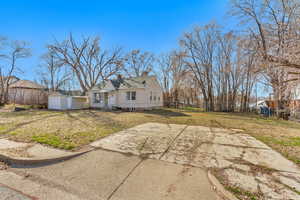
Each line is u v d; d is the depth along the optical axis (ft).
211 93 70.64
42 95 67.51
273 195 6.62
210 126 24.40
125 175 8.61
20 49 74.08
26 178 8.38
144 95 54.13
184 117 36.37
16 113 39.93
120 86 57.11
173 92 91.86
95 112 44.60
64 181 8.04
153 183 7.78
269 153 12.00
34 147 12.66
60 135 16.58
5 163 10.30
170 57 91.81
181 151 12.37
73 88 86.17
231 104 69.87
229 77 70.18
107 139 15.57
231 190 7.01
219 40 69.21
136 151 12.28
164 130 20.54
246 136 17.76
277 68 17.48
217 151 12.41
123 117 33.68
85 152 11.94
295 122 31.91
